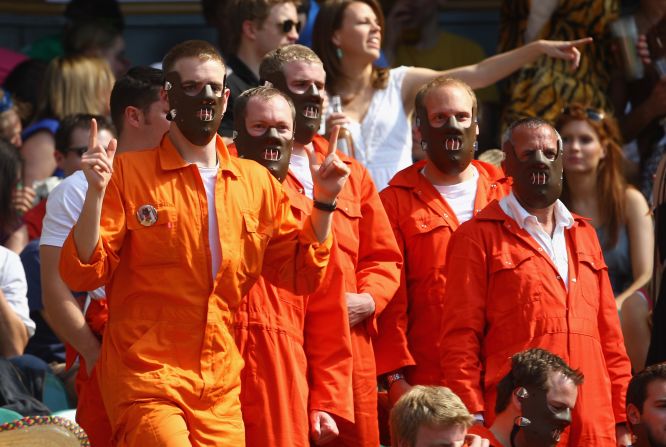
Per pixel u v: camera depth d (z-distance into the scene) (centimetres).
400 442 1884
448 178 2253
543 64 2931
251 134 1969
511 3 3038
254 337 1923
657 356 2284
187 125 1775
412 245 2211
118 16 3228
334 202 1791
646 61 2995
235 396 1786
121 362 1741
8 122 2908
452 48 3247
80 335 2012
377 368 2169
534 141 2106
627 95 3030
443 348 2073
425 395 1878
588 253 2136
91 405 1967
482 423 2025
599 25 2972
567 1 2962
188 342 1747
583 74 2944
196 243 1759
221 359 1764
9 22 3475
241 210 1791
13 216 2641
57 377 2403
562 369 1981
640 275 2634
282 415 1916
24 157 2914
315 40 2541
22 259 2523
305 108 2102
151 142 2139
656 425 2072
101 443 1958
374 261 2141
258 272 1808
